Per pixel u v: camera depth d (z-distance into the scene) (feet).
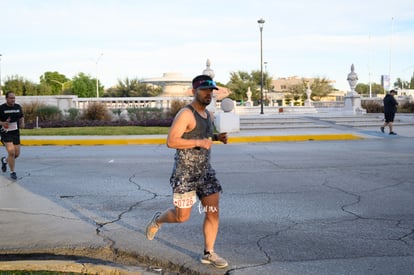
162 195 26.05
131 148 51.80
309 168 35.42
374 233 18.48
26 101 88.43
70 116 86.33
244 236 18.17
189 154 14.28
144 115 87.25
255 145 53.83
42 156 44.37
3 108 31.01
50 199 25.05
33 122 81.41
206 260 15.06
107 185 29.12
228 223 20.07
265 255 15.98
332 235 18.25
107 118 86.84
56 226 19.53
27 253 16.31
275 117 83.66
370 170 34.14
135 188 28.14
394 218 20.74
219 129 67.72
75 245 16.87
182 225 19.70
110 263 15.52
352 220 20.45
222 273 14.38
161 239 17.72
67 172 34.37
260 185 28.66
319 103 148.46
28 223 20.02
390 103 64.23
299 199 24.68
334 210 22.27
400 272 14.38
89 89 232.53
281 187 27.99
